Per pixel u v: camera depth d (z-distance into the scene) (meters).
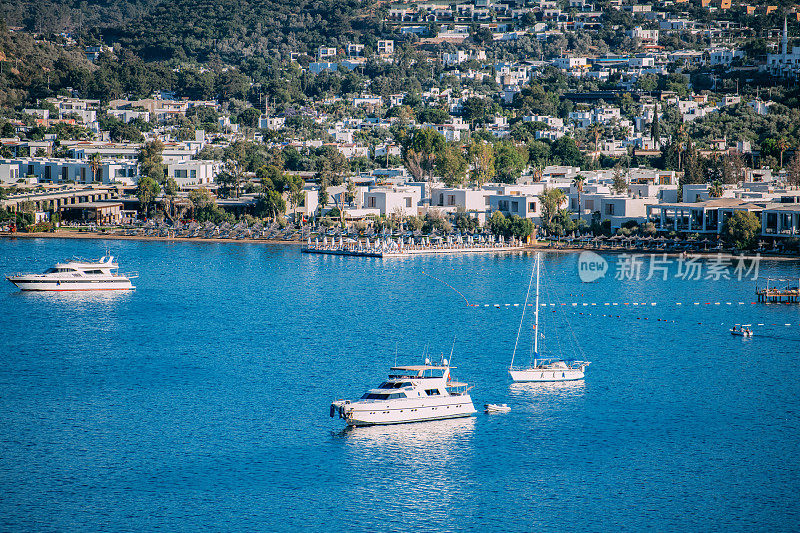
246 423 167.62
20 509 135.50
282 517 134.12
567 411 175.25
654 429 166.12
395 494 140.88
